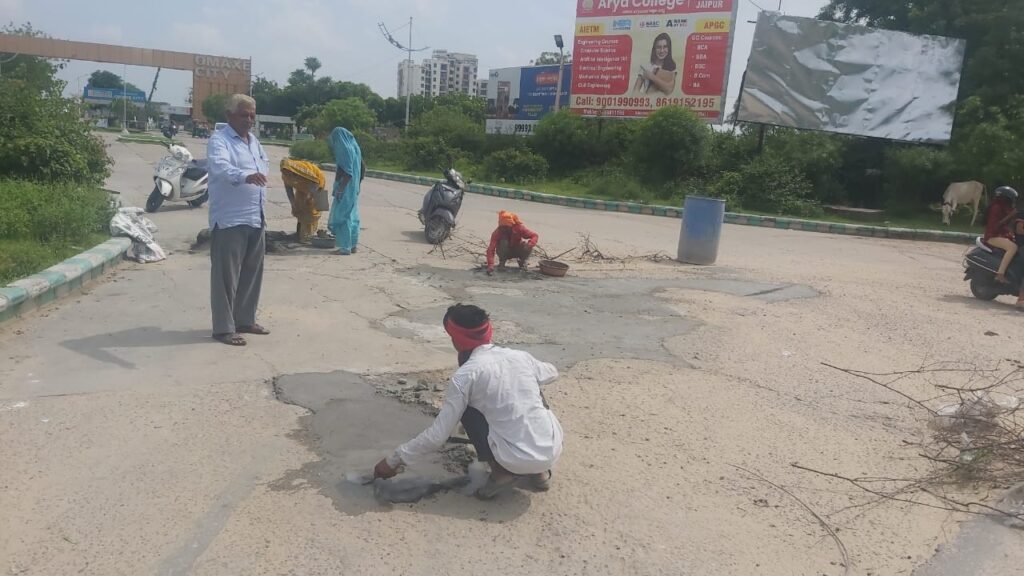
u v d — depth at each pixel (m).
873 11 25.22
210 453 3.89
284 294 7.41
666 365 5.89
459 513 3.47
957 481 4.09
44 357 5.14
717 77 23.83
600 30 25.55
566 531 3.37
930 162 20.88
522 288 8.48
